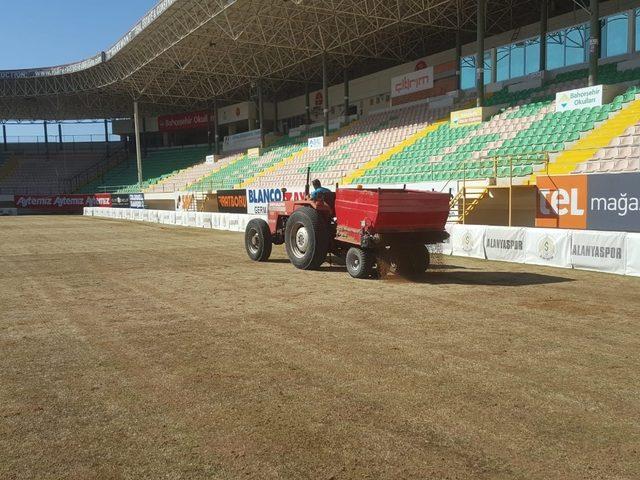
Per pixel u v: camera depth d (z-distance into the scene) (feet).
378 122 110.32
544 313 22.65
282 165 119.24
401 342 18.39
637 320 21.35
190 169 157.69
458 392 13.84
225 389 14.17
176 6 98.63
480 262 39.81
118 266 38.73
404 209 30.17
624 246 32.96
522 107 74.59
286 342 18.51
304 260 35.19
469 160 68.69
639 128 52.49
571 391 13.87
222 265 38.88
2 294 28.07
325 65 112.06
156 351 17.61
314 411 12.72
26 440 11.40
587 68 75.51
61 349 17.94
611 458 10.43
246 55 120.88
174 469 10.14
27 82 162.71
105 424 12.14
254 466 10.22
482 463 10.25
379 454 10.64
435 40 109.70
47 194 171.42
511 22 93.97
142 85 147.54
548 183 46.39
